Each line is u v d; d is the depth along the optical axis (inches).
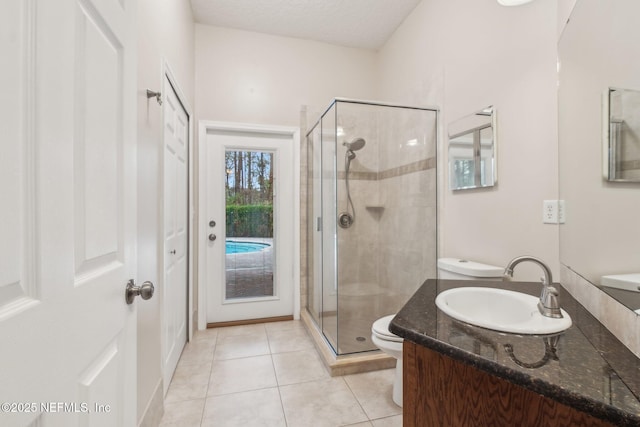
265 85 109.8
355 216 101.3
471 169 71.2
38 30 18.2
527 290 47.0
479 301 45.6
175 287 76.8
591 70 38.2
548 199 52.6
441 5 82.7
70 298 21.2
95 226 25.0
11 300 16.2
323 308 97.7
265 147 112.4
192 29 97.7
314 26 106.2
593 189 37.4
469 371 31.9
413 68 97.2
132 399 32.8
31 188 17.7
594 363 25.5
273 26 106.0
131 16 32.8
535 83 55.0
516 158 59.0
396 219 101.5
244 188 111.5
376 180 104.0
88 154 23.9
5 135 15.9
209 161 106.3
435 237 85.1
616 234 31.7
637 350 26.5
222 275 107.9
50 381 18.9
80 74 22.8
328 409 61.0
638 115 28.8
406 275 97.0
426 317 35.9
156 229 58.1
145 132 51.4
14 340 16.1
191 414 59.7
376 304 104.1
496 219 64.3
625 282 29.4
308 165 115.0
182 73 81.0
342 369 73.5
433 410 34.3
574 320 35.0
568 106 44.8
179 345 81.9
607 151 34.2
